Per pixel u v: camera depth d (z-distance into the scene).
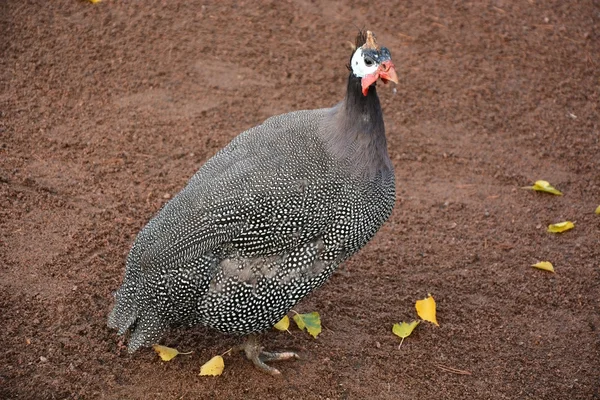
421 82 11.45
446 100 11.16
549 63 12.04
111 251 8.16
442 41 12.29
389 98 11.10
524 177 9.98
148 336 6.57
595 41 12.57
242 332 6.63
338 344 7.42
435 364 7.30
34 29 11.38
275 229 6.23
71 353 6.96
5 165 9.05
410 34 12.38
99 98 10.42
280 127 6.65
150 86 10.77
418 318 7.79
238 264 6.29
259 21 12.30
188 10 12.31
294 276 6.38
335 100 10.91
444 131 10.63
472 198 9.56
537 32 12.65
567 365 7.44
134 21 11.91
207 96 10.72
